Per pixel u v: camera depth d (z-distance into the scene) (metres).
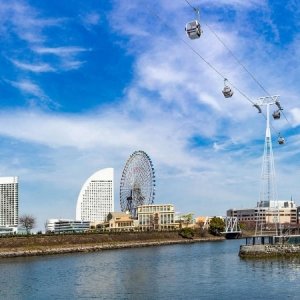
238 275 109.94
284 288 89.31
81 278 113.38
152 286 97.06
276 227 159.75
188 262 148.88
